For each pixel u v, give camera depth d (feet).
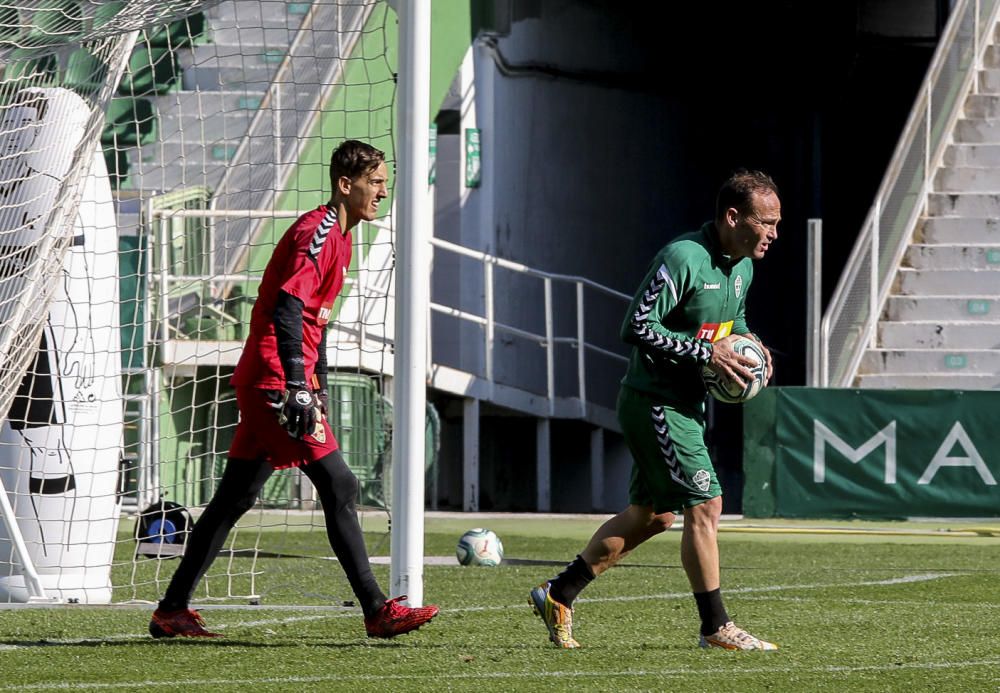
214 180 170.91
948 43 202.08
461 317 187.11
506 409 194.39
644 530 66.08
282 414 64.54
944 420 136.98
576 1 232.53
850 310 170.81
